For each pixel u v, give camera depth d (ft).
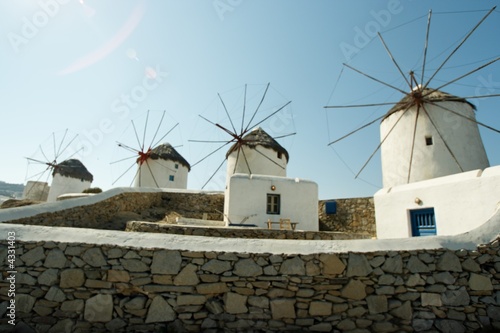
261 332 16.05
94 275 16.26
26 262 16.25
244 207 42.27
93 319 15.62
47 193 112.27
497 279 17.78
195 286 16.53
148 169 86.38
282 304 16.58
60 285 16.02
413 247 18.33
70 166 104.99
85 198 37.47
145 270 16.55
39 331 15.33
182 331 15.71
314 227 43.55
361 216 57.00
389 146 45.70
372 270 17.57
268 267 17.21
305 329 16.29
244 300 16.49
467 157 39.63
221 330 15.94
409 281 17.44
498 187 24.86
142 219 43.29
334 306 16.76
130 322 15.69
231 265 17.10
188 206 59.47
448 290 17.35
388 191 36.94
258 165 66.49
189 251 17.11
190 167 99.25
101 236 17.29
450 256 18.07
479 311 17.02
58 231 17.37
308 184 45.32
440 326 16.62
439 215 29.68
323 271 17.35
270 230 33.45
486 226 19.31
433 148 40.63
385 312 16.83
